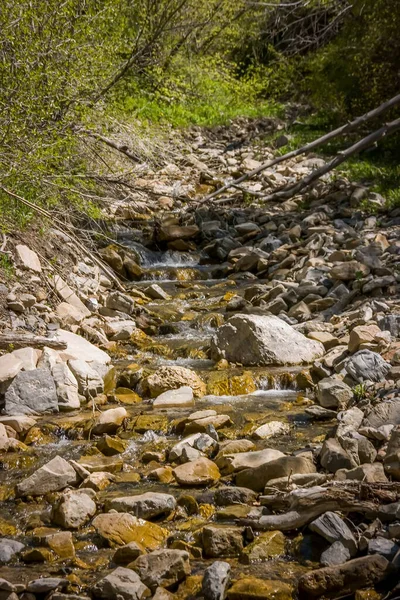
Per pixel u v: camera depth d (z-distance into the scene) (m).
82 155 10.00
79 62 8.84
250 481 4.97
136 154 12.30
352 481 4.66
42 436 5.85
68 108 9.16
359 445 5.13
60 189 9.06
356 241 10.47
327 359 6.91
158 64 17.11
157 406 6.34
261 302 8.94
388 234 10.97
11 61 8.14
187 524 4.57
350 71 17.53
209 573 3.95
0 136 7.90
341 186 13.55
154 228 11.43
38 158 8.04
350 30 18.06
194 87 19.91
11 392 6.27
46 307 7.86
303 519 4.44
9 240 8.44
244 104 20.81
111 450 5.55
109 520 4.50
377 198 12.63
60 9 8.77
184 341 7.96
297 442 5.58
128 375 6.86
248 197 13.09
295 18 22.69
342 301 8.55
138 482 5.11
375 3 16.59
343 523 4.28
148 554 4.11
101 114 10.50
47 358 6.68
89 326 7.98
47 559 4.24
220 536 4.30
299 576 4.06
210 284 10.02
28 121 8.23
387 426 5.45
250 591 3.90
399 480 4.85
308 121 19.28
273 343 7.29
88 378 6.57
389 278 8.77
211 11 18.92
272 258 10.53
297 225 11.59
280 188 13.88
